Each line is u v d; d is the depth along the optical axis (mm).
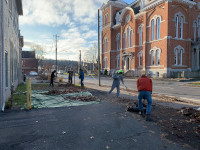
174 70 25906
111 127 4281
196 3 29547
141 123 4617
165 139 3568
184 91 12500
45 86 14789
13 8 11219
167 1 25031
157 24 27641
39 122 4621
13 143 3299
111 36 42625
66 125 4395
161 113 5637
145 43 29859
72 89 12055
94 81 24094
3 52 6020
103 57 46844
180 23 26984
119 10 43875
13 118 4977
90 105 6879
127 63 37000
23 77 22109
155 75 27422
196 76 25031
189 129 4137
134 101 7605
